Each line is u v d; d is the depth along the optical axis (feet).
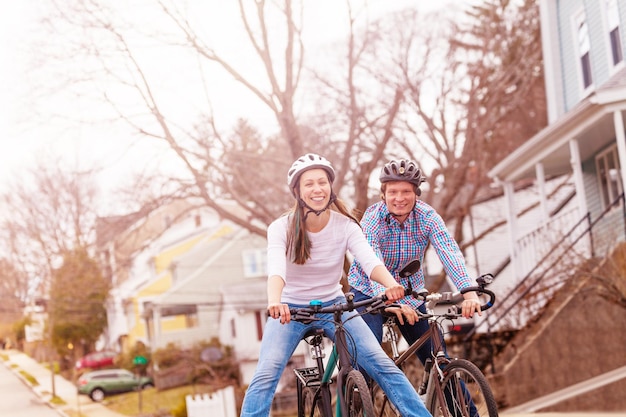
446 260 17.72
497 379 50.62
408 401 16.02
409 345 19.35
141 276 182.19
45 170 147.74
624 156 51.98
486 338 53.06
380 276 16.25
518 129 115.34
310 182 16.49
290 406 106.52
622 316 47.85
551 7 72.79
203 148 69.46
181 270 157.58
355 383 15.72
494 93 88.74
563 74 71.87
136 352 140.67
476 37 99.04
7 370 179.63
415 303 18.66
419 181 18.07
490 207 111.24
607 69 62.18
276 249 16.58
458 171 83.46
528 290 52.75
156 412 102.01
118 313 185.98
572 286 50.98
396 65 85.87
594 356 48.96
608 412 45.03
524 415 46.01
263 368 16.66
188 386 128.06
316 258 16.90
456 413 16.49
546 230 60.34
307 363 104.94
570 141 58.49
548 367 50.42
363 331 16.81
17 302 226.58
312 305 15.85
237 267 155.53
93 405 118.73
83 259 160.35
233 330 140.97
